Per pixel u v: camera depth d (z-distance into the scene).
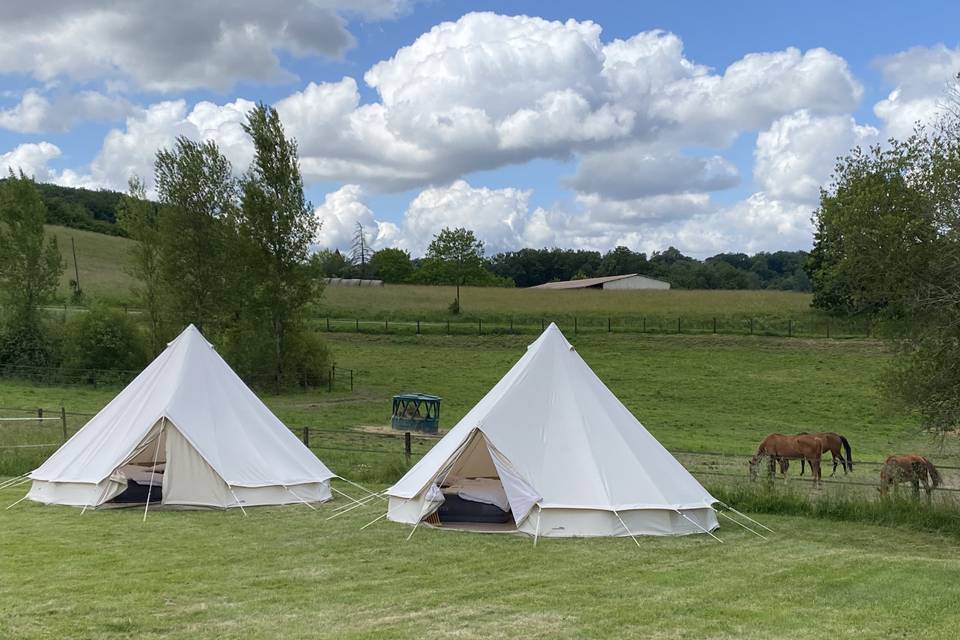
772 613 8.97
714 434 32.47
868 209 15.23
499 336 58.38
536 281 155.62
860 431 33.78
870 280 15.95
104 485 15.48
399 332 59.47
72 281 68.56
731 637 8.14
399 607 9.12
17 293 43.81
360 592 9.79
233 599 9.41
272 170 44.22
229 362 44.06
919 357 15.57
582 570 11.05
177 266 43.28
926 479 15.84
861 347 51.97
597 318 62.97
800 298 72.94
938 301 15.05
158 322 44.44
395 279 118.62
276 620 8.58
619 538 13.23
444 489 15.16
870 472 23.98
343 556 11.80
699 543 13.03
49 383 41.03
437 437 28.84
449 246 114.44
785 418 36.94
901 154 15.30
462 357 53.41
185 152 43.31
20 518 14.41
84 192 144.50
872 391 42.31
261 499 15.94
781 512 16.05
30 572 10.58
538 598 9.57
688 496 14.16
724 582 10.40
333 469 20.06
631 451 14.30
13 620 8.45
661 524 13.66
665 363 50.31
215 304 43.75
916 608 9.16
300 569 10.97
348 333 59.59
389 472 19.42
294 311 45.28
